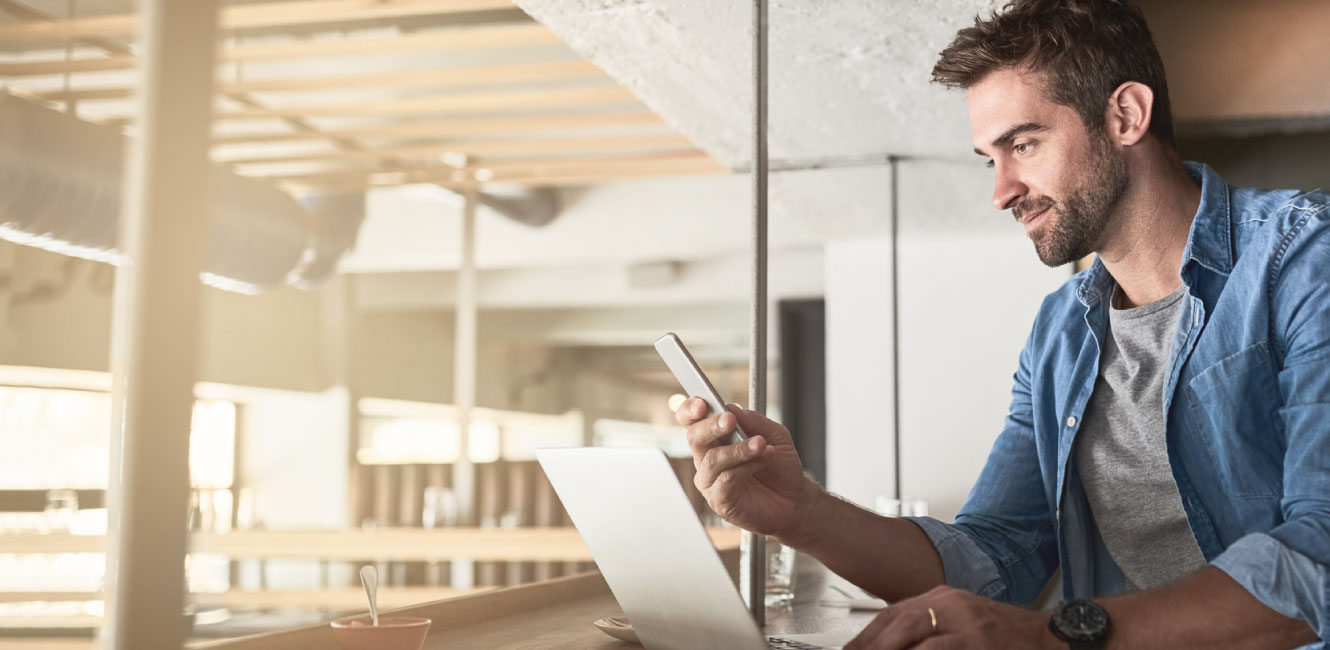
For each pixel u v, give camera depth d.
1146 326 1.36
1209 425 1.25
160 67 0.61
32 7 3.27
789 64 1.89
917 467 3.65
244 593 4.82
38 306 5.94
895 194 2.81
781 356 6.79
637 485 0.91
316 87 3.18
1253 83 2.21
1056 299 1.56
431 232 6.11
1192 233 1.25
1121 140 1.28
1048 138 1.28
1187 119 2.26
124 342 0.61
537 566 5.16
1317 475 1.04
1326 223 1.16
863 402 3.73
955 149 2.41
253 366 7.51
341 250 5.14
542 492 5.43
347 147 4.11
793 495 1.22
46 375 6.16
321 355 8.15
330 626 1.03
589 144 3.86
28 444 6.48
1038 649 0.91
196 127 0.63
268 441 8.25
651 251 5.77
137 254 0.61
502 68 3.05
